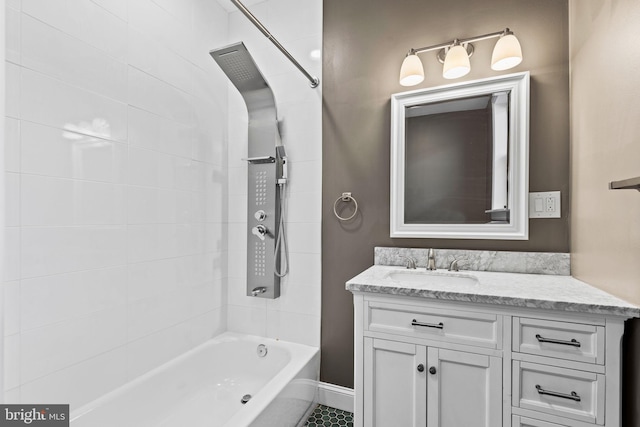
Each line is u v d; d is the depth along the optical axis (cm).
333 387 193
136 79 159
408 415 129
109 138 146
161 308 173
